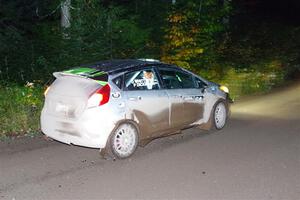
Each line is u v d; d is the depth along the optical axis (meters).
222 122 9.57
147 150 7.88
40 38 13.80
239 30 22.83
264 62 19.09
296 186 6.16
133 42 14.42
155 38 15.81
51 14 14.54
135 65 7.74
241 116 11.26
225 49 18.22
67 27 12.87
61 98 7.32
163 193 5.87
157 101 7.86
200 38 14.46
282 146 8.27
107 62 8.07
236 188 6.06
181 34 14.05
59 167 6.91
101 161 7.23
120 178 6.43
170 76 8.36
